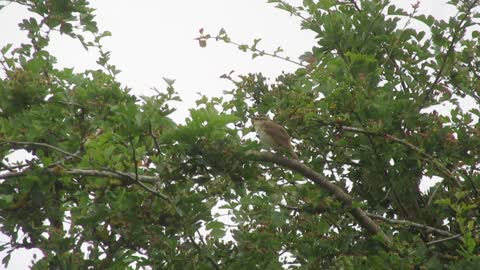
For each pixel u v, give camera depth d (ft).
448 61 53.72
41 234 44.14
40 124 42.32
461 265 41.14
